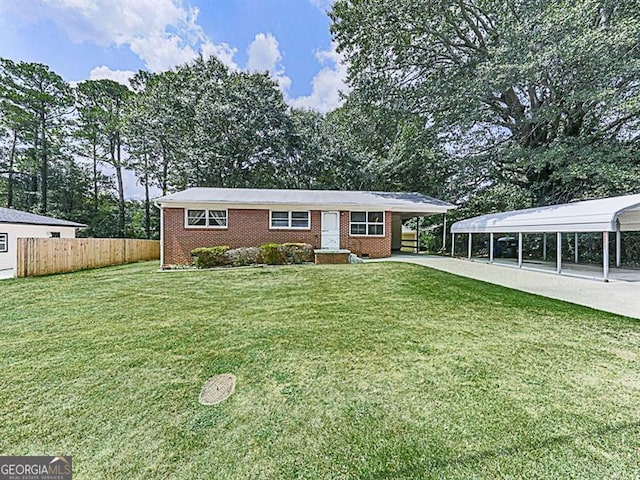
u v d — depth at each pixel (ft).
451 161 57.88
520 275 30.71
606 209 27.40
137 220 108.88
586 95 38.14
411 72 54.60
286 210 46.88
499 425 7.97
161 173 94.84
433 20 49.88
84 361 12.22
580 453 6.97
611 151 40.45
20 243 35.88
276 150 79.87
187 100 78.74
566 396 9.21
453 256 53.72
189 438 7.84
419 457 6.97
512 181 56.03
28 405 9.30
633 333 14.25
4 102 83.20
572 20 37.32
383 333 14.80
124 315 18.51
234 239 45.70
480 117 49.06
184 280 30.01
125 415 8.80
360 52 55.26
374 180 74.08
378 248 48.75
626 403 8.83
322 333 14.93
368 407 8.93
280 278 30.04
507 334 14.40
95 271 41.24
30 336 15.05
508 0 44.47
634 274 31.30
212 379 10.77
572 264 42.29
